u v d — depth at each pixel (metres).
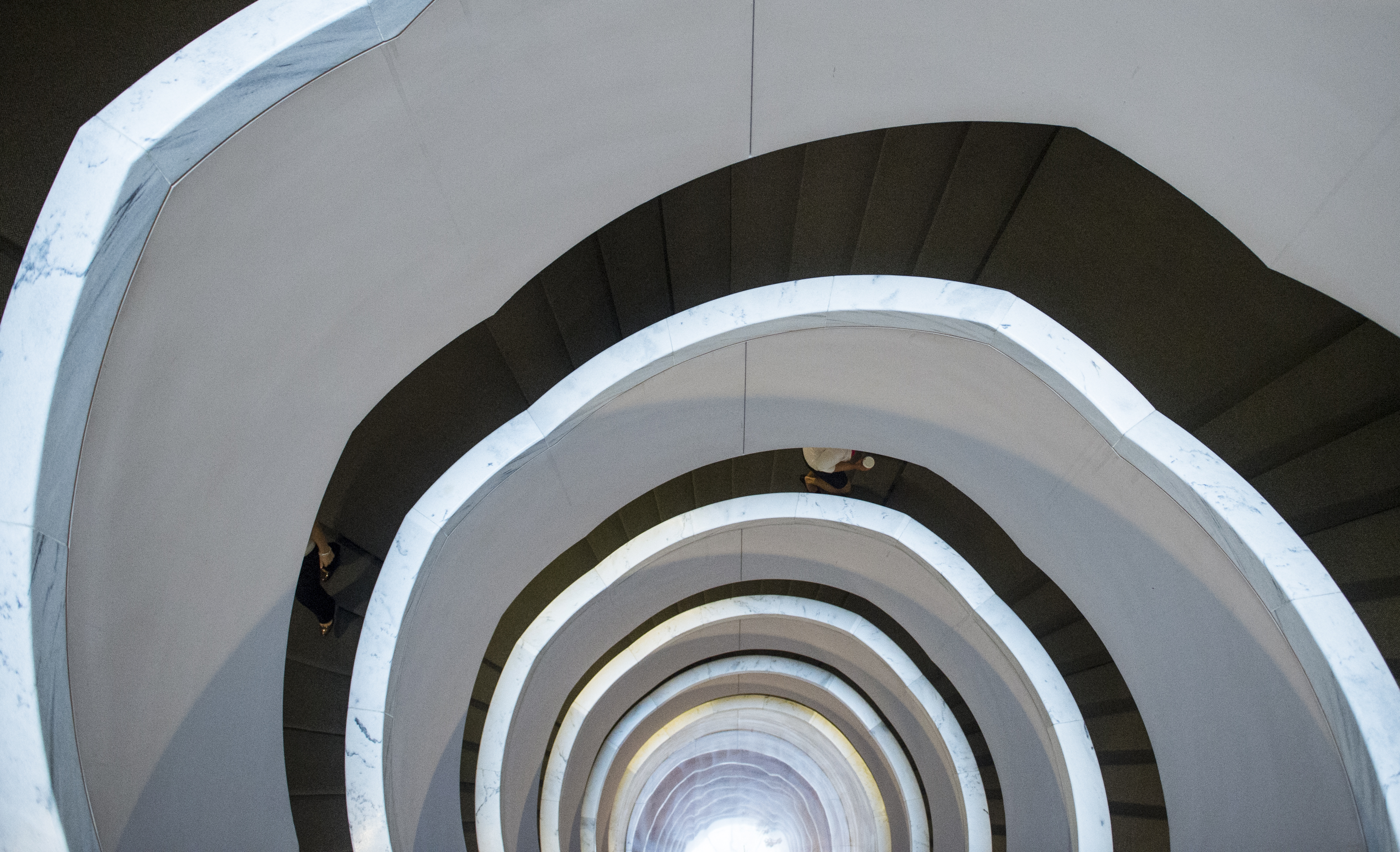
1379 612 5.64
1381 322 4.84
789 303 7.01
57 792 2.77
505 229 4.97
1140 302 6.19
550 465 7.56
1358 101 3.97
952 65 4.87
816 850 24.19
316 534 6.62
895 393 8.09
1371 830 5.72
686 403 8.02
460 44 3.69
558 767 14.16
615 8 3.99
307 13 3.17
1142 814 9.52
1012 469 7.98
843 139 6.05
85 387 2.90
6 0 3.21
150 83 2.96
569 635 11.62
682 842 25.36
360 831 6.52
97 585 3.29
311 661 6.86
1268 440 6.09
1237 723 7.00
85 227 2.79
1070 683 10.39
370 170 3.93
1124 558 7.51
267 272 3.77
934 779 16.44
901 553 11.31
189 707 4.22
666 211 6.53
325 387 4.70
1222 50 4.17
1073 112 5.05
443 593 7.38
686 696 19.16
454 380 6.71
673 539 11.10
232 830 4.66
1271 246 4.95
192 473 3.84
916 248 6.79
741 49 4.59
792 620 15.73
